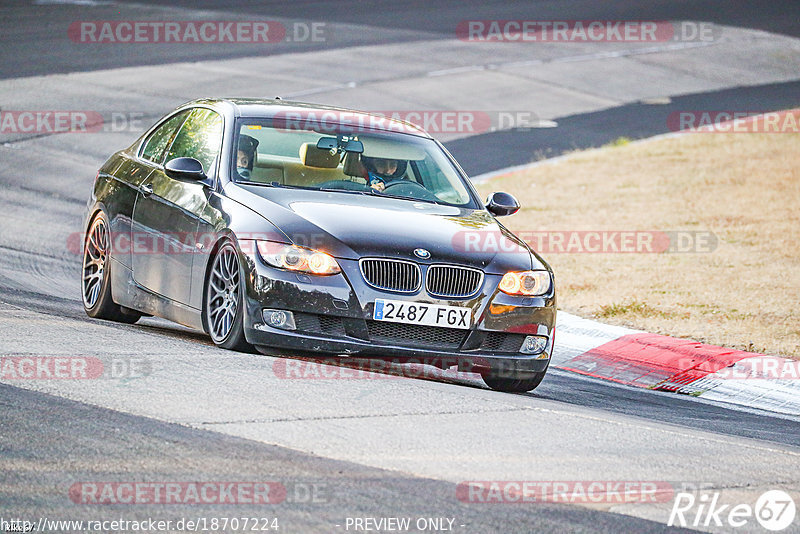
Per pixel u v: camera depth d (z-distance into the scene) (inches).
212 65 3769.7
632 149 3127.5
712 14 5580.7
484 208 1219.2
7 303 1245.1
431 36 4680.1
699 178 2783.0
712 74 4372.5
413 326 1038.4
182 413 810.2
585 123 3489.2
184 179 1117.7
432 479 709.9
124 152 1354.6
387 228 1061.8
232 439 756.0
